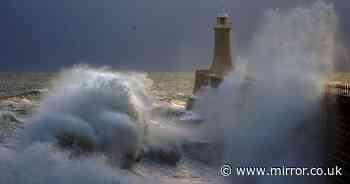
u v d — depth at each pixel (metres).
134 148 39.47
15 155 30.91
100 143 38.38
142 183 33.25
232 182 35.28
